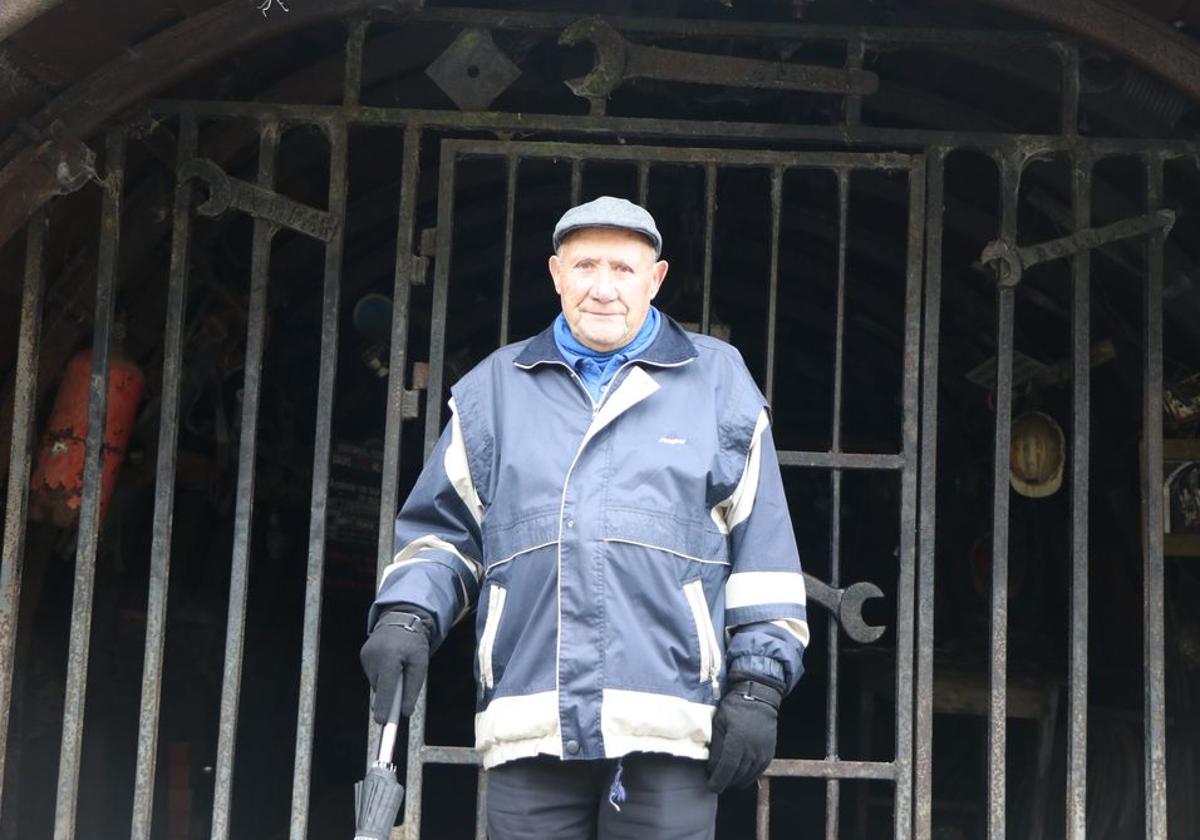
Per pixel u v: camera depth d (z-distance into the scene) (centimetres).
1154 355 384
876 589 369
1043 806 572
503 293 380
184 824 563
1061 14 371
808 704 888
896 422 891
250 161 471
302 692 372
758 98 439
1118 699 595
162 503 379
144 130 387
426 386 382
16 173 369
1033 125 460
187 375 489
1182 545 481
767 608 261
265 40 377
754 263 737
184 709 588
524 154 383
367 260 630
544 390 268
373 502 730
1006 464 379
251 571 647
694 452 259
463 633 884
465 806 788
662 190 637
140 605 552
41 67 356
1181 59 371
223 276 492
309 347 636
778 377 908
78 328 423
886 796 761
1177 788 552
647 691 248
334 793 745
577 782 259
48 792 481
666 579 253
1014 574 690
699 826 257
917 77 478
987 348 679
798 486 908
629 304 264
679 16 442
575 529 253
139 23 362
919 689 368
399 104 490
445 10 385
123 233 424
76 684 373
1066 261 530
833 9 439
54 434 418
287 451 632
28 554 450
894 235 651
